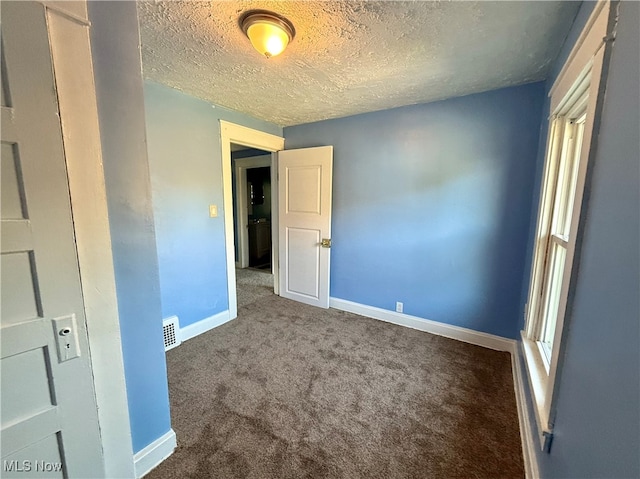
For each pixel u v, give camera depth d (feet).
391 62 5.65
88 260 3.04
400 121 8.52
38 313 2.70
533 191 6.89
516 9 4.02
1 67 2.34
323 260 10.46
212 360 7.14
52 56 2.61
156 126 7.14
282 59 5.55
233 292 9.68
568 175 5.21
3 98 2.37
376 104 8.23
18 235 2.52
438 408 5.50
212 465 4.28
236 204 17.40
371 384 6.21
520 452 4.56
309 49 5.16
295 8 4.05
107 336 3.29
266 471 4.20
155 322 4.09
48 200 2.67
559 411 3.26
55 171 2.70
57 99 2.67
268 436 4.82
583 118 4.84
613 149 2.43
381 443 4.70
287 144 11.07
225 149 8.87
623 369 1.97
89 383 3.14
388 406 5.54
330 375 6.53
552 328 5.41
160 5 3.96
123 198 3.48
